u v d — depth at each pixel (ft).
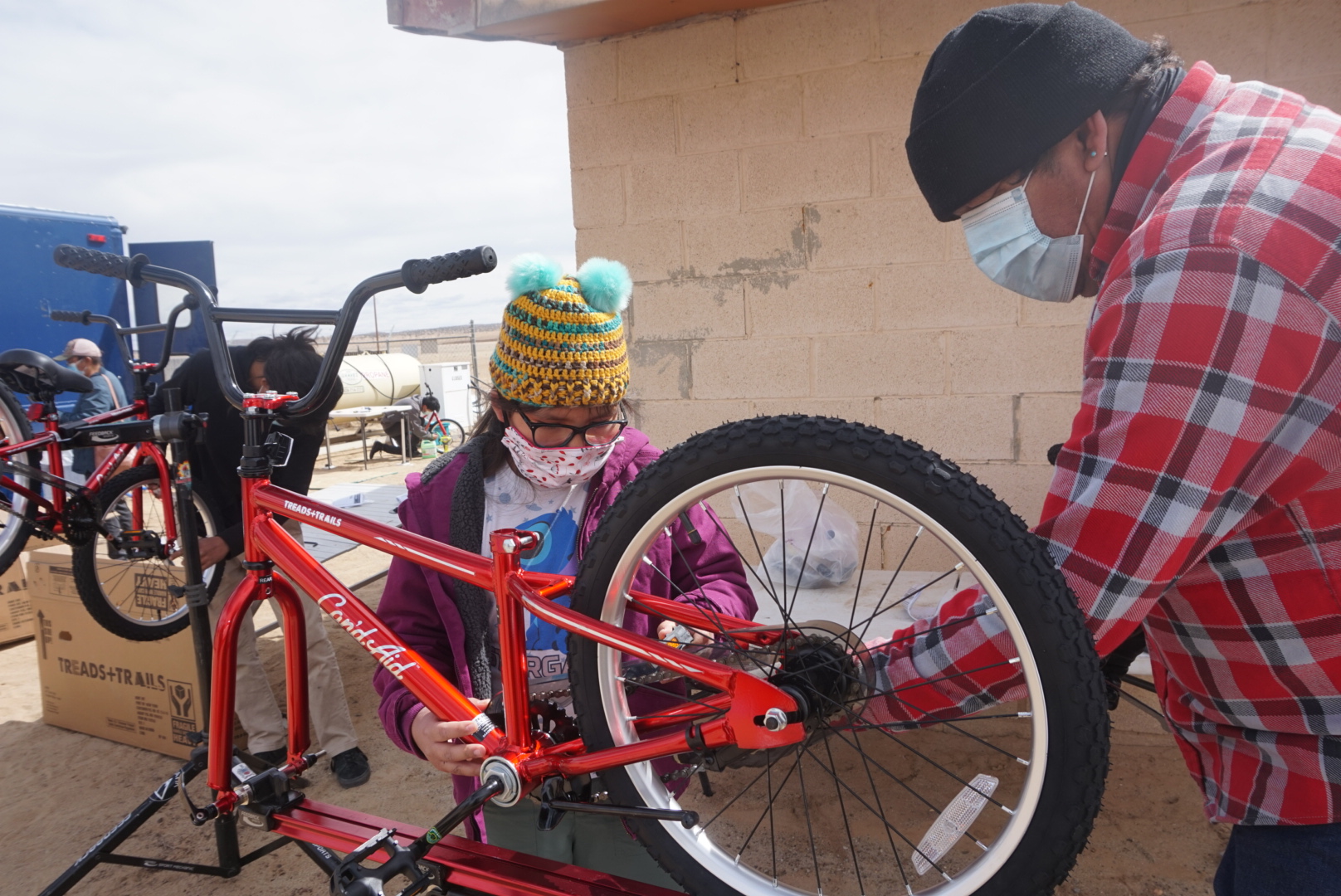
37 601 11.56
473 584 4.00
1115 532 2.81
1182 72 3.34
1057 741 2.89
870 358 12.02
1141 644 4.63
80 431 9.35
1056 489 3.03
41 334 20.30
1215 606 3.19
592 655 3.82
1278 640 3.07
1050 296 3.76
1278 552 3.00
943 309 11.61
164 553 10.03
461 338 79.61
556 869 4.06
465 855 4.21
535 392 4.16
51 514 9.59
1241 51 10.11
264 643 14.61
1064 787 2.90
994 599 2.97
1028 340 11.30
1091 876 7.63
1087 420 2.96
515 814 4.65
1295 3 9.84
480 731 3.92
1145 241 2.87
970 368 11.59
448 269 4.02
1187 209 2.80
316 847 5.90
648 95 12.63
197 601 6.93
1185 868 7.70
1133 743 9.77
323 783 10.18
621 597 3.79
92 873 8.45
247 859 6.79
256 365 9.62
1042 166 3.42
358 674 13.80
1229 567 3.10
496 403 4.53
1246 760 3.31
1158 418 2.71
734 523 11.90
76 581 9.88
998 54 3.29
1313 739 3.10
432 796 9.75
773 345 12.46
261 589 4.85
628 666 4.08
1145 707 4.82
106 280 21.52
